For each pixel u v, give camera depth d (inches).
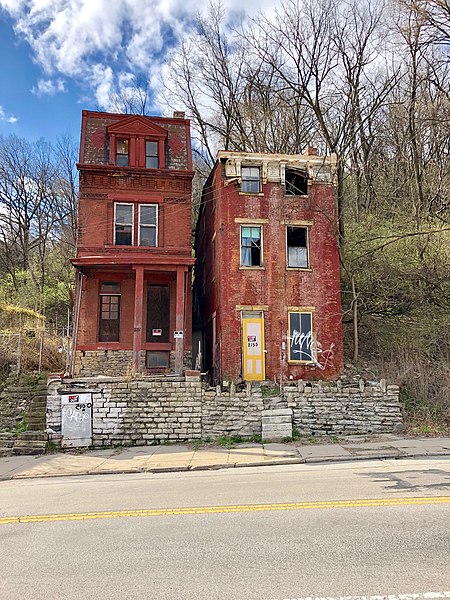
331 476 385.4
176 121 885.2
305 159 821.2
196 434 622.2
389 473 386.3
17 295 1418.6
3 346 768.3
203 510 286.5
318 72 1023.0
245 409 625.9
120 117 860.0
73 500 343.0
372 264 909.8
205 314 965.8
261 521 255.8
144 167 822.5
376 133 1200.8
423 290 889.5
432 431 604.4
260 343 768.3
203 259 1013.8
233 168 805.2
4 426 626.8
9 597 171.3
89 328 800.9
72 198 1670.8
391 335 834.2
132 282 825.5
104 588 176.2
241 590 168.4
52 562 208.1
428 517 250.2
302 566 188.7
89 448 610.5
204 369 938.1
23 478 470.9
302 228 815.1
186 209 825.5
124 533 246.4
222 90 1246.3
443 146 1085.1
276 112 1210.0
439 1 794.8
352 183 1179.3
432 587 165.5
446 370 720.3
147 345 807.1
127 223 814.5
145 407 625.3
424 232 823.1
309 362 767.7
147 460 522.9
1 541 244.2
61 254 1614.2
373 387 643.5
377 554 198.8
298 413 632.4
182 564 197.2
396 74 1082.1
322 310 788.0
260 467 468.8
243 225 798.5
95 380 626.2
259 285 781.9
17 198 1644.9
